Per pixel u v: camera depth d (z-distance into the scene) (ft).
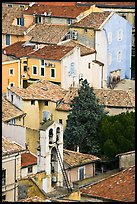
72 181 344.69
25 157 340.80
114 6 639.76
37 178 327.67
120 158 295.69
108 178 261.44
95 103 414.41
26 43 567.18
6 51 549.95
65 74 525.34
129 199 246.27
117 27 580.30
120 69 585.63
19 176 304.30
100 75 558.56
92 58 553.23
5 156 298.35
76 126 408.05
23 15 611.06
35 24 594.24
